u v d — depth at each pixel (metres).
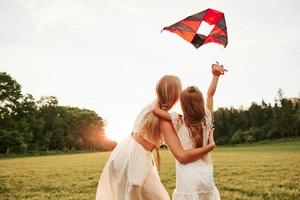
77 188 10.50
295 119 107.62
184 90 3.98
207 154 3.96
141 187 4.42
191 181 3.76
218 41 4.16
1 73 76.81
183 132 3.96
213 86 4.18
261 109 121.88
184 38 4.06
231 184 10.24
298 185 9.65
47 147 94.56
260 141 108.19
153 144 4.41
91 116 121.00
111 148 125.50
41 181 13.00
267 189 8.88
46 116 101.94
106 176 4.59
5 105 76.69
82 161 30.41
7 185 11.73
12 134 72.81
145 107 4.49
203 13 4.00
